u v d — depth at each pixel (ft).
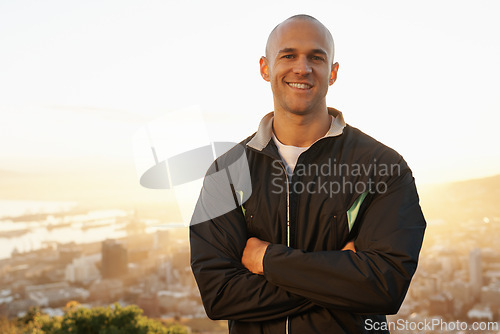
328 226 3.88
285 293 3.81
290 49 3.85
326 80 3.94
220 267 4.02
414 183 4.09
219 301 3.96
